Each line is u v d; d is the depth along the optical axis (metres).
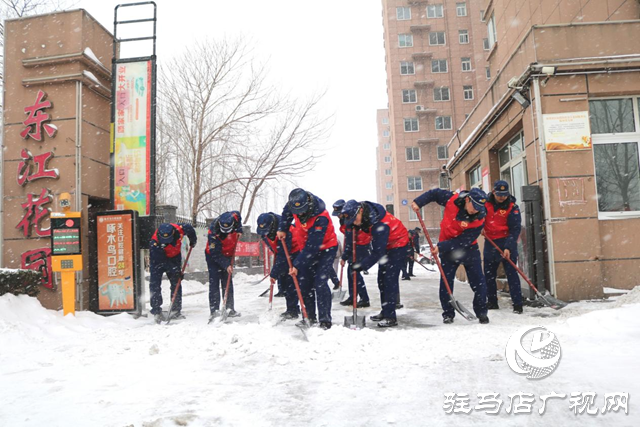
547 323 4.68
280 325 5.22
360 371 3.20
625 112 6.83
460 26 42.72
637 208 6.69
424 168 41.50
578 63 6.52
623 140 6.76
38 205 6.89
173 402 2.64
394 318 5.05
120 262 6.79
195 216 12.84
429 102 42.22
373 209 4.88
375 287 10.16
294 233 5.82
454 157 11.86
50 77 7.04
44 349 4.35
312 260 4.82
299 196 4.50
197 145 14.37
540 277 6.36
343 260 6.74
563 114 6.56
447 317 5.15
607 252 6.48
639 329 3.78
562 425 2.11
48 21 7.19
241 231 6.11
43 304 6.73
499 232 5.91
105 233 6.88
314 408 2.49
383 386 2.83
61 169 6.95
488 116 8.59
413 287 9.63
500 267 8.98
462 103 42.00
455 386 2.75
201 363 3.60
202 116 13.21
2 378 3.29
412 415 2.32
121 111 7.37
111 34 7.99
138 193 7.20
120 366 3.57
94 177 7.38
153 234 6.76
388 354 3.56
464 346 3.74
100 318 6.23
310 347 3.87
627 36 6.71
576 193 6.45
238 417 2.38
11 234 6.95
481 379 2.86
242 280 12.66
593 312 4.30
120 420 2.38
